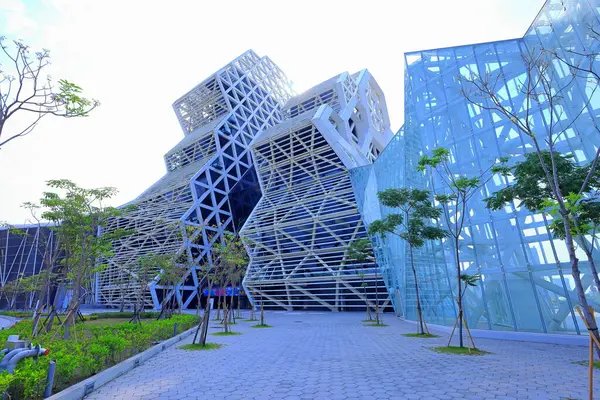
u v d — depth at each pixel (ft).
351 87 225.35
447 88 66.18
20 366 23.32
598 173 31.35
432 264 65.16
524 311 47.14
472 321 53.06
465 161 60.03
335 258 122.01
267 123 273.13
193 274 159.74
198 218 176.76
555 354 35.68
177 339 51.42
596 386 23.15
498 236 52.01
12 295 189.47
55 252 57.77
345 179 148.46
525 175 34.76
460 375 27.04
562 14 49.01
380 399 21.48
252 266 141.79
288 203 159.02
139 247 169.27
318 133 168.25
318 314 107.04
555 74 50.21
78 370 27.43
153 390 24.57
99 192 53.72
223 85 250.37
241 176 230.48
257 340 51.72
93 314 108.06
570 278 43.42
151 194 214.07
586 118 44.50
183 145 241.96
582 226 26.63
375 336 53.57
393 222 57.82
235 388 24.85
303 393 23.26
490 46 61.31
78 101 26.08
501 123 56.13
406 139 78.33
